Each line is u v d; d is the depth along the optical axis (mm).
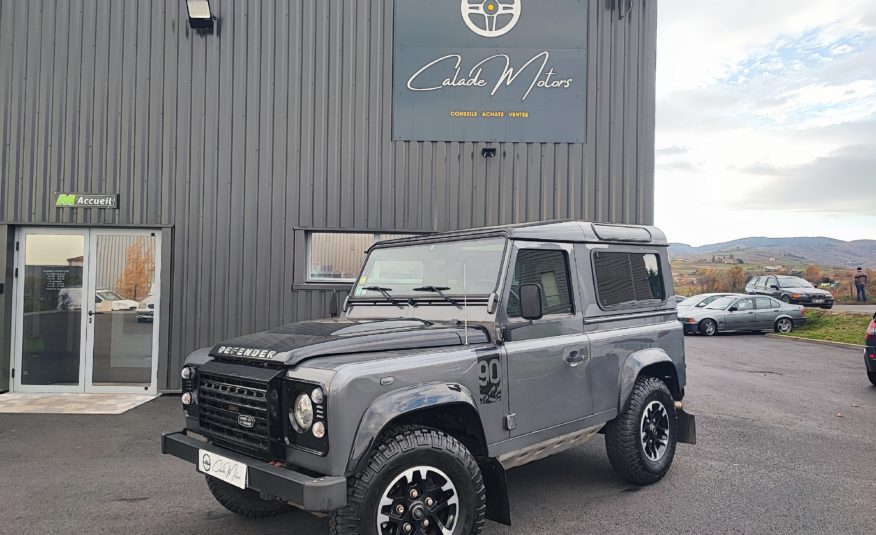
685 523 4141
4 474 5301
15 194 8875
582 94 9320
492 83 9250
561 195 9297
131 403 8234
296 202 9055
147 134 8953
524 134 9273
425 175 9188
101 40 8961
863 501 4559
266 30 9109
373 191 9133
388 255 4816
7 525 4152
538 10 9297
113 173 8914
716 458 5719
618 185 9375
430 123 9203
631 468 4754
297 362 3252
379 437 3330
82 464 5605
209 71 9023
